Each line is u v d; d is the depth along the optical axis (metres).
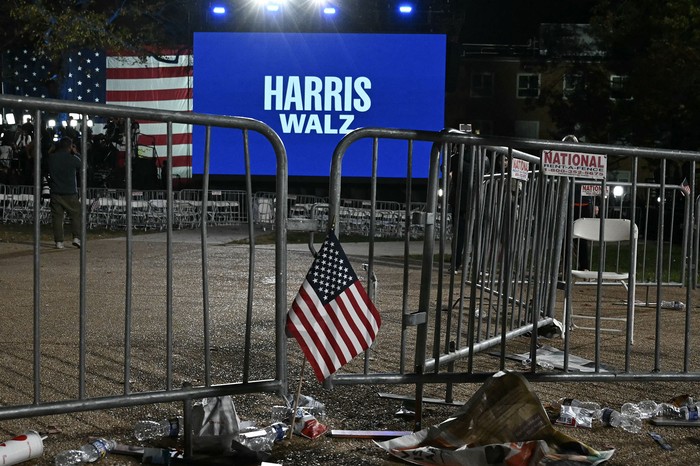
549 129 51.72
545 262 6.76
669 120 39.72
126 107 3.91
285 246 4.34
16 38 29.25
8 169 23.17
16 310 7.82
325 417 4.61
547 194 6.48
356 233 21.11
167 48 30.06
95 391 4.93
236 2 28.55
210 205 21.27
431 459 3.85
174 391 4.00
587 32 50.34
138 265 12.22
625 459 4.05
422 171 28.00
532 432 3.93
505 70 51.84
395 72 28.19
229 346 6.38
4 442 3.73
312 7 28.08
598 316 4.91
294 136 28.52
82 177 3.91
